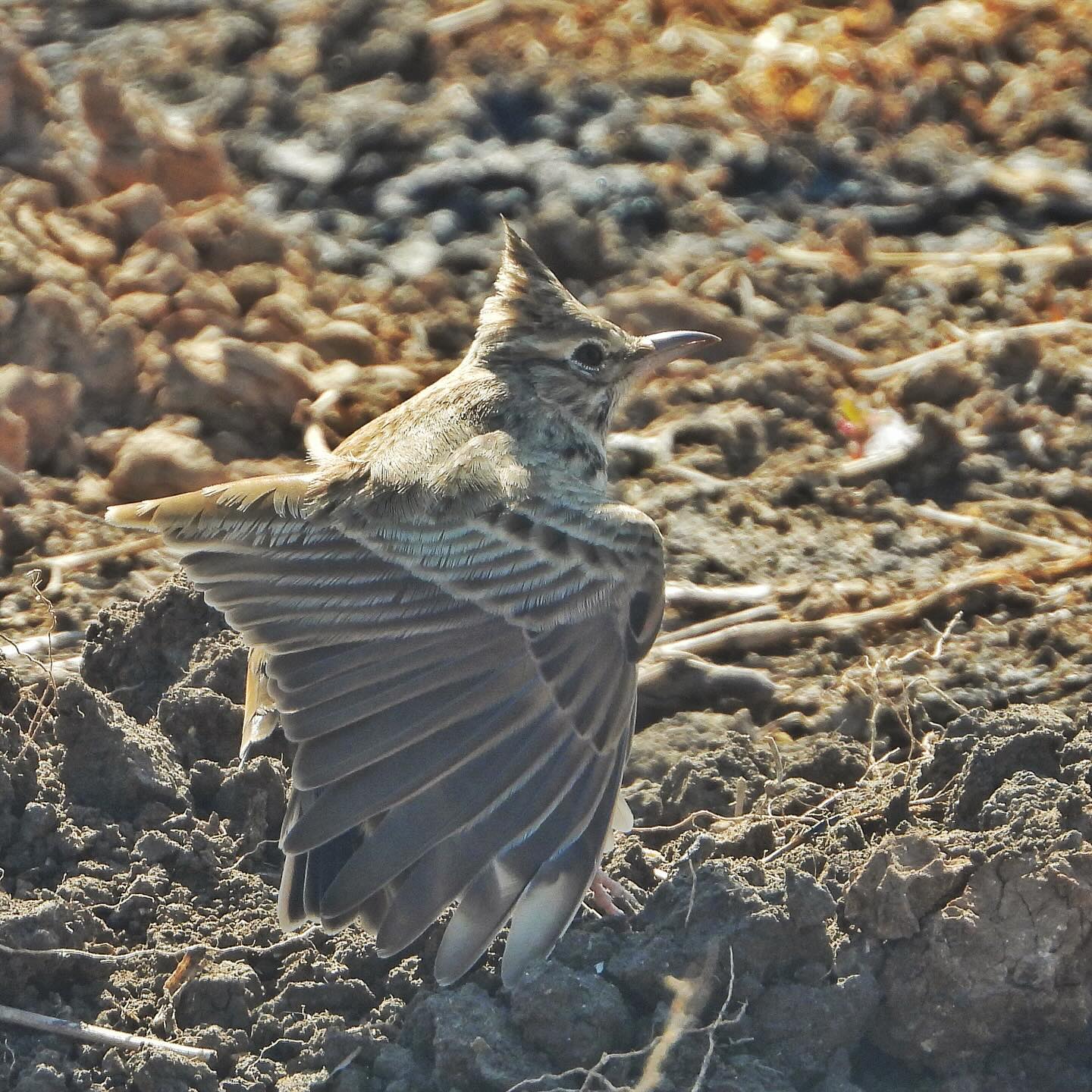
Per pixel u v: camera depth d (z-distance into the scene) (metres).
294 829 8.80
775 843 10.81
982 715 11.34
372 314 16.95
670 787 11.70
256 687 10.19
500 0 21.53
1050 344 16.81
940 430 15.49
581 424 11.38
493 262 17.81
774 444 15.77
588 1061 9.52
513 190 18.81
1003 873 9.81
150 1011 9.89
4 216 16.19
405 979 9.98
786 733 12.76
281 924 9.08
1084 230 18.61
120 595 13.78
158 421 15.37
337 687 9.13
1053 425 15.84
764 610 13.87
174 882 10.66
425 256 17.86
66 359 15.37
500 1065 9.43
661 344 11.59
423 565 9.54
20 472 14.71
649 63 20.70
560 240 17.73
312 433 15.23
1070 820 10.12
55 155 17.19
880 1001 9.83
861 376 16.48
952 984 9.74
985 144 19.97
